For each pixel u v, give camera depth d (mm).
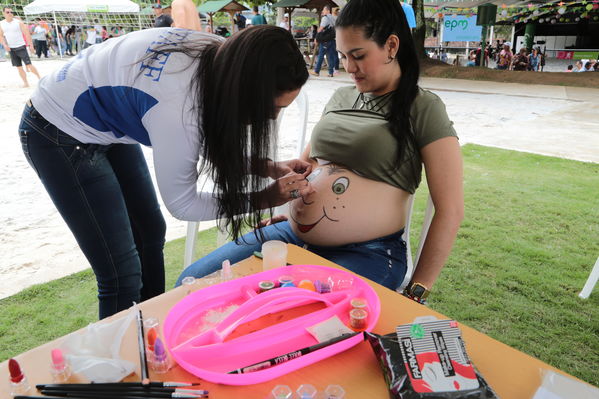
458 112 7117
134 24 19078
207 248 2717
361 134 1559
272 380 848
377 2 1432
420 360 830
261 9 24188
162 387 808
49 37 19109
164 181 1163
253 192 1146
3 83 9891
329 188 1584
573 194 3604
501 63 16562
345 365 887
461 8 18766
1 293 2207
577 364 1771
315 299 1069
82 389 787
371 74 1535
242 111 1002
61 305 2109
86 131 1289
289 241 1705
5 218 3107
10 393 787
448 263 2541
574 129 5969
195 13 3611
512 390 816
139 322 967
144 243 1809
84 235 1408
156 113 1084
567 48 21219
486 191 3662
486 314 2082
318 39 11766
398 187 1577
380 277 1472
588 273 2430
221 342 933
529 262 2545
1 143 5035
